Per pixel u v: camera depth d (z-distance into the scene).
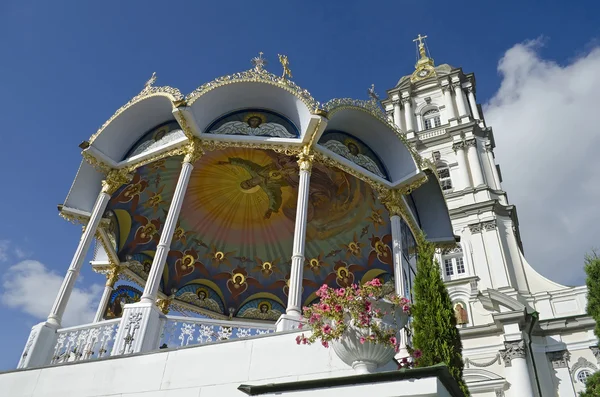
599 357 23.73
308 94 12.09
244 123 12.80
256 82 12.22
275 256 19.75
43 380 9.08
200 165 16.80
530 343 25.34
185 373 8.23
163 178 16.27
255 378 7.70
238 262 19.80
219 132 12.50
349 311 6.53
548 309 26.89
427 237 15.43
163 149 12.74
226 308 19.38
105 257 16.45
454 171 36.47
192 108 11.91
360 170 12.95
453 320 8.49
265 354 7.92
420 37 48.84
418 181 13.58
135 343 9.26
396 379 5.28
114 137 13.47
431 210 15.55
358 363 6.40
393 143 13.61
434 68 45.19
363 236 17.84
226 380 7.88
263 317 19.41
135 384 8.41
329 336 6.50
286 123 12.66
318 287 19.12
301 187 11.37
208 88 12.11
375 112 13.08
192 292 18.89
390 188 13.58
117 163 13.45
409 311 7.11
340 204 17.42
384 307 6.72
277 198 18.44
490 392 23.94
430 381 5.09
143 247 17.31
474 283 29.00
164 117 13.53
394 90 44.34
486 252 30.52
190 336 9.91
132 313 9.75
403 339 10.12
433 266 9.23
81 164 13.89
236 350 8.18
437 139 38.47
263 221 19.27
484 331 26.31
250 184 17.94
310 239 19.14
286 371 7.59
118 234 16.14
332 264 19.03
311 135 11.95
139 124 13.67
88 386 8.67
